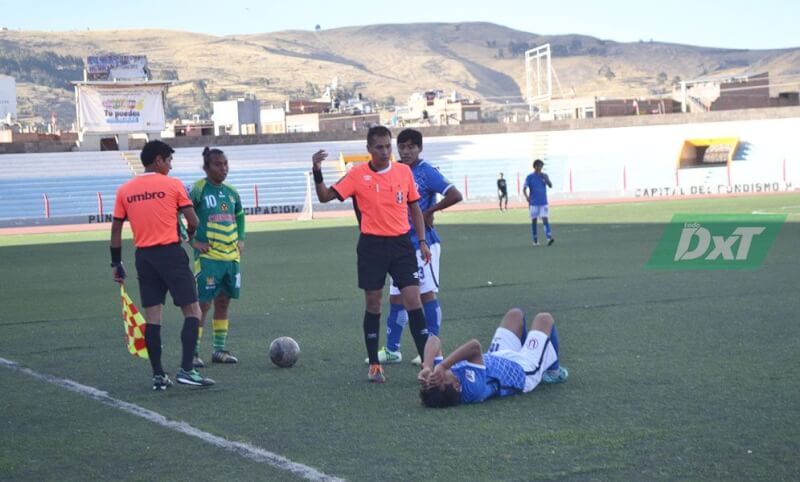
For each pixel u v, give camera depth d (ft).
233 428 23.45
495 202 178.91
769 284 48.60
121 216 29.14
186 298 28.96
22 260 84.64
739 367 28.60
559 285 51.62
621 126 206.80
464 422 23.09
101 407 26.32
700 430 21.77
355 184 28.73
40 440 22.89
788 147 193.16
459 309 43.68
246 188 188.03
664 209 127.65
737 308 40.83
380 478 18.95
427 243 31.71
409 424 23.17
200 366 32.04
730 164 187.32
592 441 21.12
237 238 33.68
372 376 28.58
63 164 186.80
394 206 28.81
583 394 25.70
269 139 203.51
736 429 21.77
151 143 29.53
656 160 195.31
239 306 47.75
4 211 173.27
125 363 33.32
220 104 256.93
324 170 192.95
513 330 26.50
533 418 23.27
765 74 253.03
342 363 31.94
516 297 47.37
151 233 28.78
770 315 38.58
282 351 31.24
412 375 29.68
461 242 87.35
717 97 245.24
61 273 70.74
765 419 22.57
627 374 28.12
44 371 32.01
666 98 254.47
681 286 49.03
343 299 49.49
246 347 35.91
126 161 190.80
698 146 198.80
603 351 31.96
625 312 40.83
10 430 23.94
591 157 197.47
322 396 26.84
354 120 280.31
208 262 32.89
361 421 23.68
